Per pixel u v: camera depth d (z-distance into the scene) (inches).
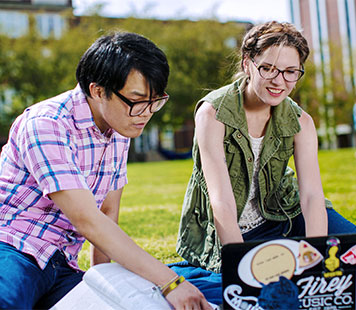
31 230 61.9
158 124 825.5
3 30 797.2
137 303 51.1
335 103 885.8
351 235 50.3
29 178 61.9
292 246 49.9
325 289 51.3
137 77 54.2
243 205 78.4
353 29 920.3
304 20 1027.3
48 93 778.8
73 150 61.6
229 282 49.6
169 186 277.0
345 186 226.5
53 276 60.8
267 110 74.0
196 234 82.2
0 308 49.2
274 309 50.6
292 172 84.4
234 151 74.7
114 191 73.9
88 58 57.0
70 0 982.4
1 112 784.9
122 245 55.2
